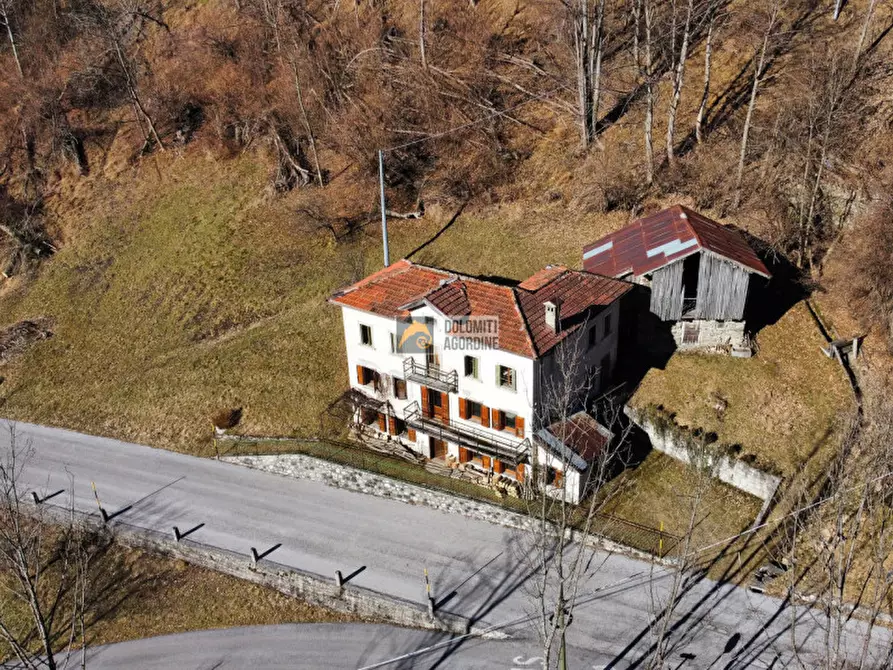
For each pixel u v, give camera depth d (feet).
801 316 148.56
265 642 121.60
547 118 211.00
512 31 233.55
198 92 251.39
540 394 126.41
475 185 201.26
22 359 193.36
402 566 127.03
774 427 131.03
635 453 138.41
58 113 254.68
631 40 219.41
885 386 132.57
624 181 183.11
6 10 280.51
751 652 106.63
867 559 112.06
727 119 186.60
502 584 121.90
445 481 138.00
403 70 226.99
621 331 148.15
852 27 189.78
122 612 129.90
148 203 229.04
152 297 200.03
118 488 151.23
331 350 168.76
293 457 148.77
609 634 111.96
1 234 233.35
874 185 152.25
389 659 115.34
